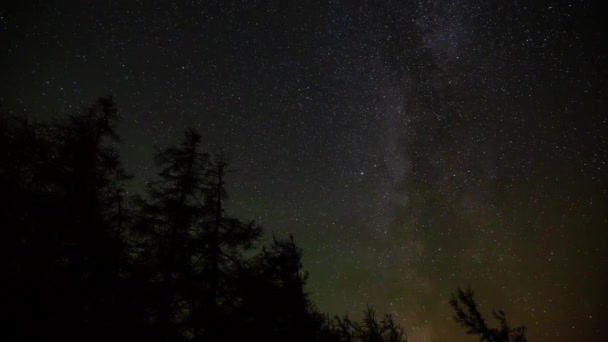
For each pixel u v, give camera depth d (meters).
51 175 7.73
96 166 8.83
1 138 7.26
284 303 9.18
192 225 10.78
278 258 9.94
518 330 11.05
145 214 10.12
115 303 7.75
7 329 5.95
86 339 6.86
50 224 7.20
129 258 8.63
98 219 8.14
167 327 8.55
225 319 8.72
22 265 6.58
